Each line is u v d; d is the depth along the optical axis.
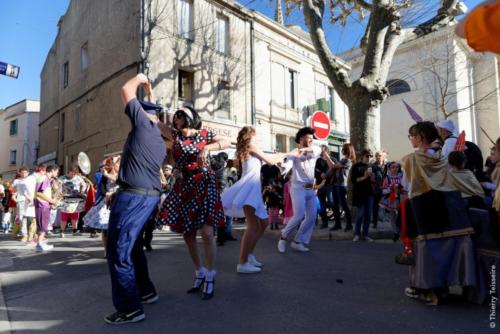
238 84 15.80
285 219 7.41
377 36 8.59
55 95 21.72
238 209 4.28
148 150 3.04
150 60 13.12
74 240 8.14
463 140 4.13
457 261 3.10
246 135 4.39
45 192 6.70
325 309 3.11
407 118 23.25
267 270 4.49
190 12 14.62
